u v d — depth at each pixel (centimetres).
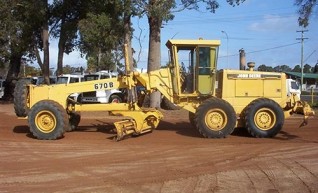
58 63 3569
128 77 1473
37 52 3884
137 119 1443
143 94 1526
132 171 964
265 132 1432
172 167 1005
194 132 1574
